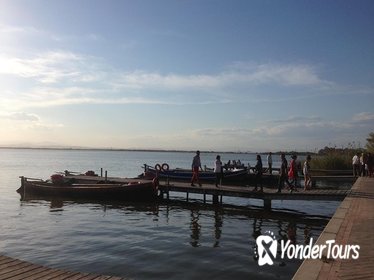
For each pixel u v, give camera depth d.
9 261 8.99
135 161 123.88
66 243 14.80
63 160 122.69
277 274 10.96
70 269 11.59
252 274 10.97
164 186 26.31
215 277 10.73
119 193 26.25
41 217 20.64
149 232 16.81
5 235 16.25
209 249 13.84
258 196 22.41
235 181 35.62
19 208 23.73
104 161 119.44
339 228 10.66
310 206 24.72
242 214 21.64
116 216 20.92
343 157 41.00
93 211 22.59
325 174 37.72
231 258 12.63
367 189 21.31
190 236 16.05
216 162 25.59
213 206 24.52
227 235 16.25
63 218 20.33
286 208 23.92
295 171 23.41
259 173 22.77
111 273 11.18
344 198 18.67
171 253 13.28
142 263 12.11
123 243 14.77
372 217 12.43
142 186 25.78
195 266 11.76
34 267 8.56
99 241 15.09
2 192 31.92
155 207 24.08
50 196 28.17
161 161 125.12
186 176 35.31
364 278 6.72
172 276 10.85
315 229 17.61
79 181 32.78
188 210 22.97
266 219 20.09
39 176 50.94
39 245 14.54
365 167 32.22
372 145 42.06
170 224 18.67
